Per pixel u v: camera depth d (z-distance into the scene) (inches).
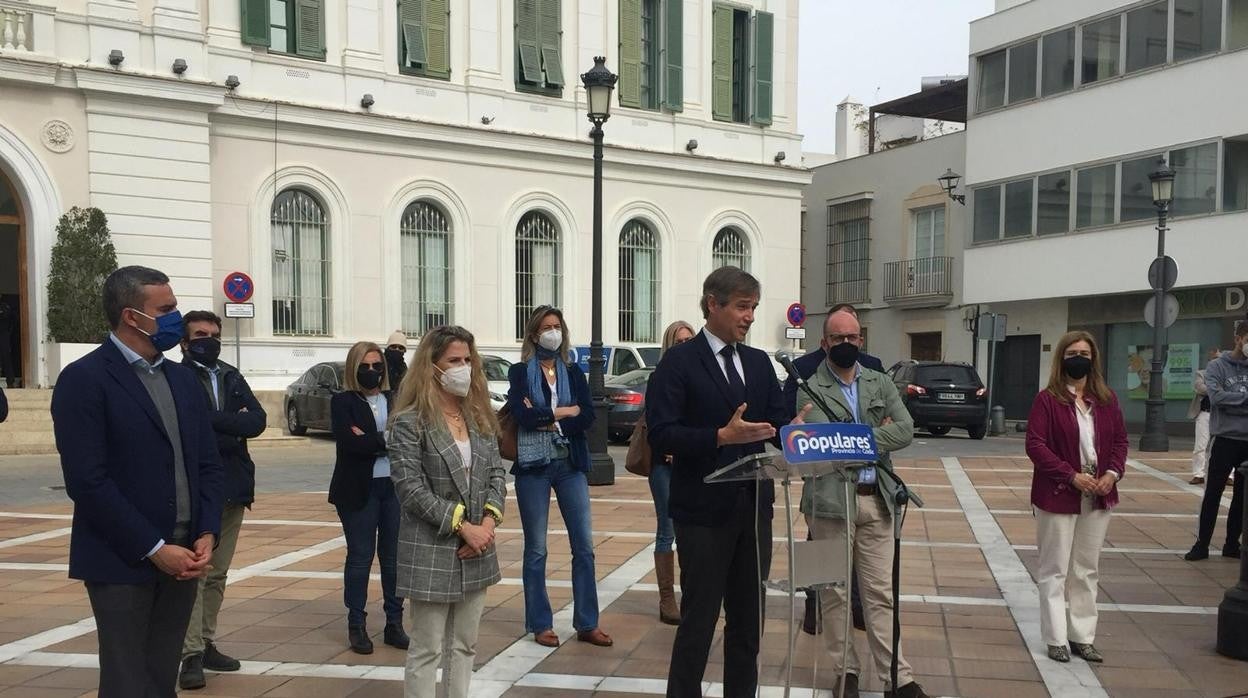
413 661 166.6
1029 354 1050.1
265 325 768.3
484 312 866.1
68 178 687.7
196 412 151.4
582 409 232.8
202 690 199.0
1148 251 902.4
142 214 709.3
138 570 139.7
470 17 858.8
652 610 259.9
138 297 142.8
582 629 231.3
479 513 170.6
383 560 229.0
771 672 156.0
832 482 174.7
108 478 138.3
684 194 973.2
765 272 1025.5
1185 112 875.4
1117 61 932.0
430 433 168.2
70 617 253.4
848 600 157.9
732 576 169.9
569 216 906.7
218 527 152.4
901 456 653.3
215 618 210.4
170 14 717.3
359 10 807.7
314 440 719.1
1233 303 859.4
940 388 819.4
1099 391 221.6
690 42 978.7
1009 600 268.5
